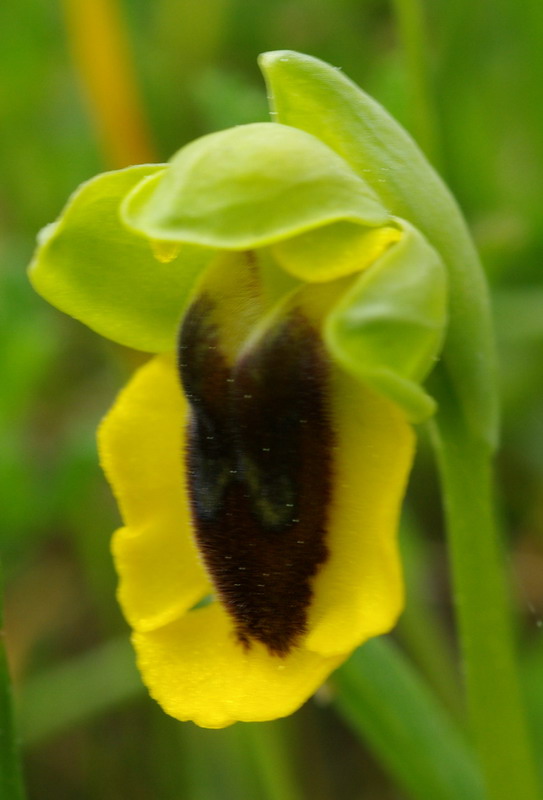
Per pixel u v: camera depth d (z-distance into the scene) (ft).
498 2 0.66
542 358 0.58
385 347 0.36
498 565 0.41
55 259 0.39
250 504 0.38
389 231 0.37
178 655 0.39
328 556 0.38
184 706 0.38
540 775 0.48
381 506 0.38
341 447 0.38
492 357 0.40
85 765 0.53
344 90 0.39
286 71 0.39
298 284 0.38
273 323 0.38
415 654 0.51
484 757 0.41
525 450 0.58
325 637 0.38
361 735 0.46
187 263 0.40
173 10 0.74
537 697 0.49
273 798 0.47
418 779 0.43
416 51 0.51
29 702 0.52
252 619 0.38
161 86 0.71
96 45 0.53
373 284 0.37
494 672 0.41
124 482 0.39
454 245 0.39
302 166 0.37
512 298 0.57
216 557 0.39
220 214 0.37
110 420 0.39
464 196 0.62
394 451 0.38
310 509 0.38
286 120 0.39
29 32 0.73
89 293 0.40
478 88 0.65
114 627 0.54
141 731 0.53
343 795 0.52
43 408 0.63
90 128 0.70
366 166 0.39
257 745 0.48
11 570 0.55
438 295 0.37
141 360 0.51
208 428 0.39
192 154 0.37
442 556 0.58
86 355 0.64
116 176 0.39
